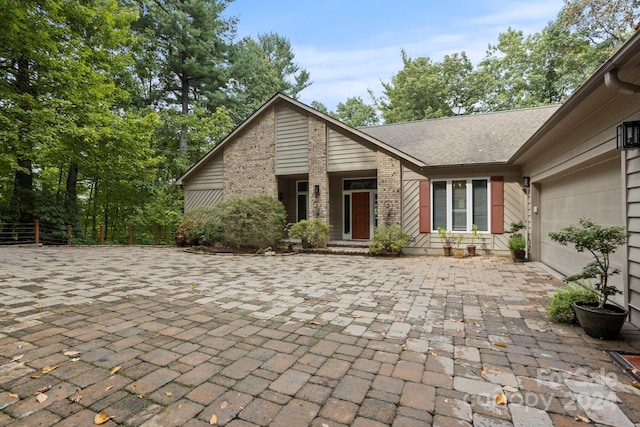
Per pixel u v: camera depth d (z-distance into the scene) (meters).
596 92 3.88
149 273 6.66
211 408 2.11
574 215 6.11
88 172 14.83
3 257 8.59
